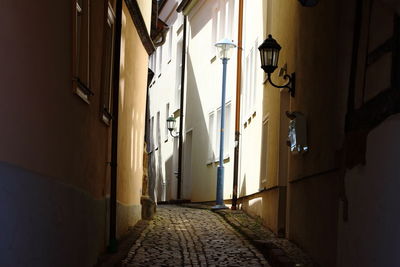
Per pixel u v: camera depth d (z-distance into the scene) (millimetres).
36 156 6316
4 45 5195
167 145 31375
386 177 6504
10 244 5457
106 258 10609
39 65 6289
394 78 6344
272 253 10906
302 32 11844
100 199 10641
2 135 5207
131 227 15016
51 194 6945
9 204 5402
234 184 19891
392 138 6320
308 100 11109
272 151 14734
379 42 6906
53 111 6961
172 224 16359
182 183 27938
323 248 9633
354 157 7777
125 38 13469
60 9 7129
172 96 30688
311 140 10719
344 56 8609
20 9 5602
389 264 6355
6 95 5293
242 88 20047
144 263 10570
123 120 13398
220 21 23156
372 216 6984
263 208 15758
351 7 8305
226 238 13742
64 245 7680
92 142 9703
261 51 12617
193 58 27094
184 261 10875
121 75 12953
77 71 8336
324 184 9664
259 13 17797
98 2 9883
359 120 7609
